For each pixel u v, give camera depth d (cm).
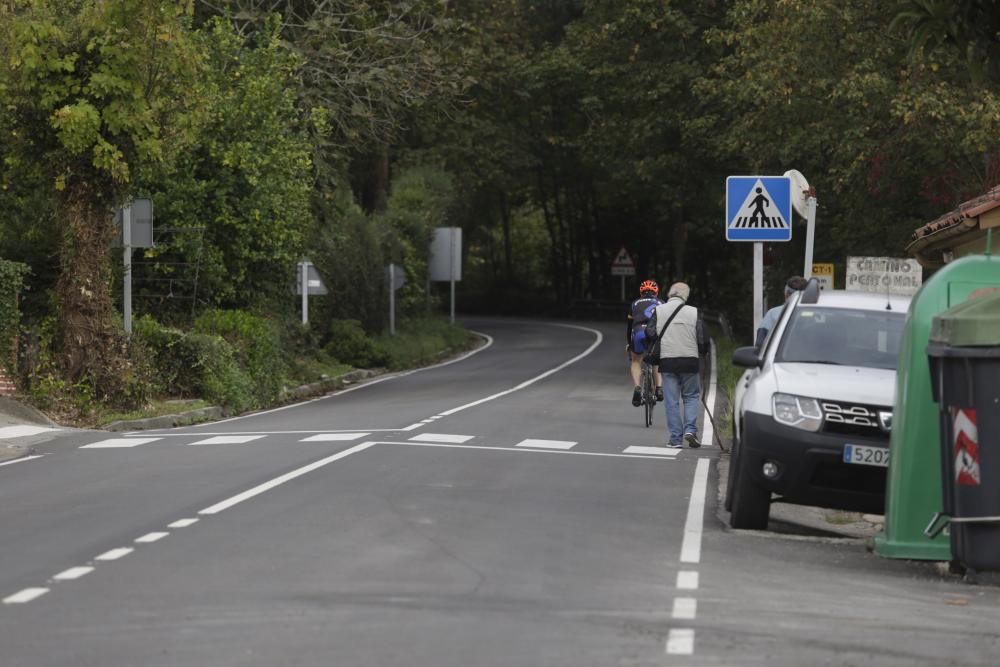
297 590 1434
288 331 5688
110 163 3722
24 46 3631
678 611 1350
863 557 1736
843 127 5241
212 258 4938
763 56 5228
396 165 9394
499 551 1672
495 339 8950
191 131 3938
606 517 1983
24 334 3816
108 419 3756
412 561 1598
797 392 1911
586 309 11531
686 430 2995
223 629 1262
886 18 4791
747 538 1859
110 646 1202
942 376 1554
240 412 4341
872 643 1229
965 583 1565
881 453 1855
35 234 4144
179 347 4275
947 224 2886
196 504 2056
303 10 6044
